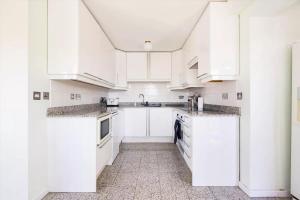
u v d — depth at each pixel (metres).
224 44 2.30
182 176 2.65
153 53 4.74
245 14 2.17
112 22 2.92
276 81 2.10
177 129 3.54
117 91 5.17
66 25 2.15
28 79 1.86
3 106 1.85
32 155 1.92
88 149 2.20
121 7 2.44
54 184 2.21
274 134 2.12
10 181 1.86
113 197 2.10
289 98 2.11
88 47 2.49
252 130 2.11
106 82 3.54
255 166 2.12
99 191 2.23
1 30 1.84
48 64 2.17
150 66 4.74
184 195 2.14
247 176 2.17
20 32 1.84
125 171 2.82
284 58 2.10
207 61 2.40
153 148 4.16
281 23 2.09
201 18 2.66
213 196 2.12
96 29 2.83
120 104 5.14
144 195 2.14
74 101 2.96
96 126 2.23
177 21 2.88
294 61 1.96
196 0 2.28
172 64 4.70
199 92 4.25
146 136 4.74
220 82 2.99
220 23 2.29
